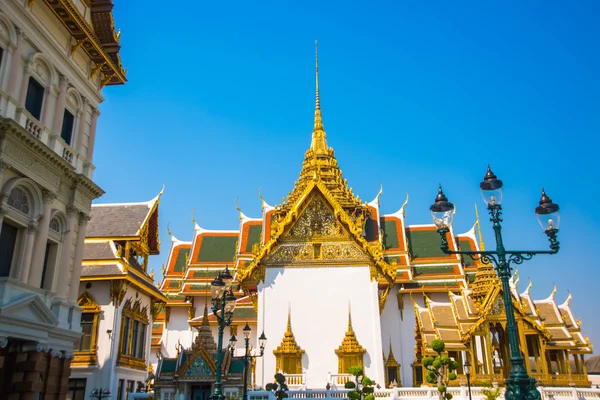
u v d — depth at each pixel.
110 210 42.19
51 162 23.75
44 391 23.17
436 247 58.50
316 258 42.78
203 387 32.75
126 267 36.75
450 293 39.00
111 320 35.25
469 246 60.25
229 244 67.19
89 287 36.09
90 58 28.62
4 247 21.50
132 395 34.31
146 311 41.84
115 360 35.09
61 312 24.55
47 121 24.34
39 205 23.11
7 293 20.42
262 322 41.25
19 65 22.55
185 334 61.28
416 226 61.28
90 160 28.27
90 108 28.83
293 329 40.91
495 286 35.75
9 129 20.66
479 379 34.03
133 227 40.09
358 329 40.56
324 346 40.34
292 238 43.50
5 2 21.50
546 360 37.06
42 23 24.16
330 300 41.53
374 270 42.12
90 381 33.94
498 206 14.42
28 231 22.38
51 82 24.86
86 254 37.66
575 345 36.34
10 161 21.06
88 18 29.20
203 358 32.53
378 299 41.78
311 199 44.31
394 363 49.81
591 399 31.31
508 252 14.13
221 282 24.17
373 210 57.88
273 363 40.03
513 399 12.22
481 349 35.62
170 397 32.19
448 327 36.72
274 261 42.94
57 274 24.83
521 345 34.84
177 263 68.81
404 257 55.84
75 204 26.08
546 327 37.41
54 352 23.80
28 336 21.44
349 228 43.06
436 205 14.95
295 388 37.09
